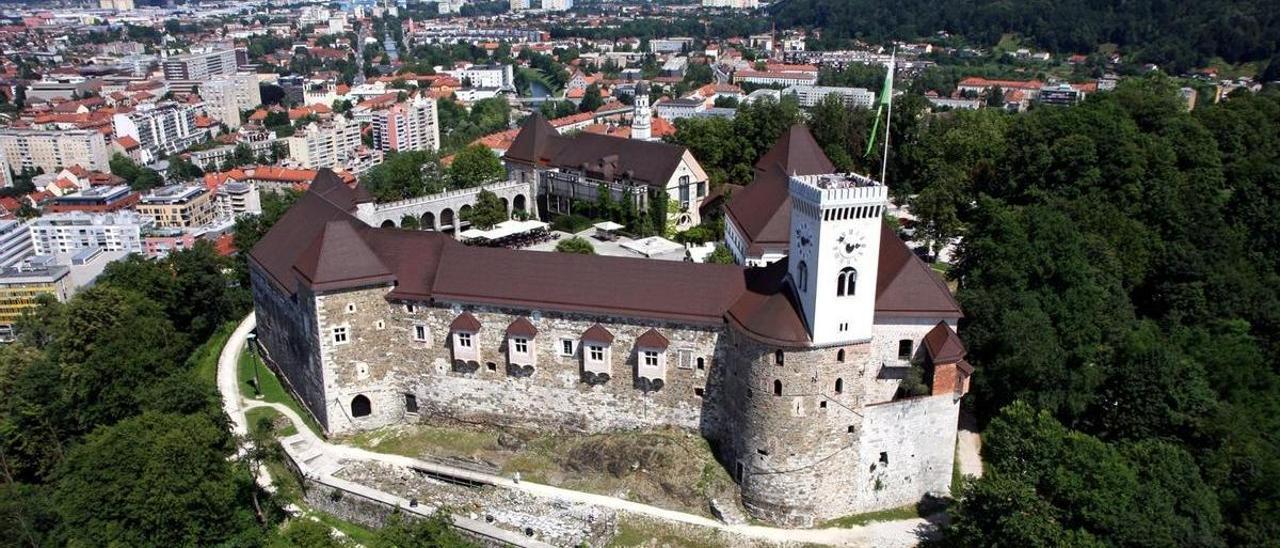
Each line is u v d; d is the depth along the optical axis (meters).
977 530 84.75
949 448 98.69
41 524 101.50
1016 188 160.12
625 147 180.62
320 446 111.06
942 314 97.00
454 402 112.88
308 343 112.75
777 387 91.75
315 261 108.44
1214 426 100.50
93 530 95.44
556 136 196.50
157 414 103.50
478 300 106.81
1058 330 109.19
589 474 103.19
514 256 108.56
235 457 111.38
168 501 93.38
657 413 104.38
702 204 178.00
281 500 104.75
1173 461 90.00
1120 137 152.50
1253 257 145.50
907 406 95.31
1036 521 81.50
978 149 180.38
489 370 110.00
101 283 152.38
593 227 177.62
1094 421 107.88
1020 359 101.50
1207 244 140.88
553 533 93.88
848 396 93.00
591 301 102.94
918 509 98.12
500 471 104.75
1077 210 136.50
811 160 152.25
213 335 158.00
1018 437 92.56
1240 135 183.25
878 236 88.50
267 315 132.50
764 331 91.19
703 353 100.06
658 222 169.12
